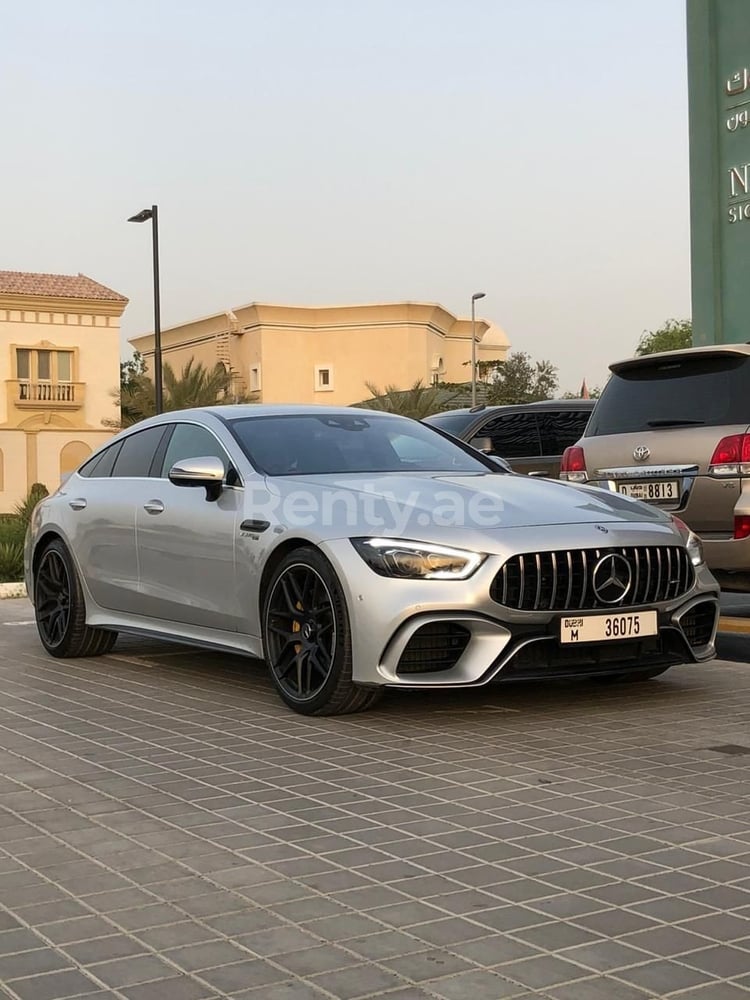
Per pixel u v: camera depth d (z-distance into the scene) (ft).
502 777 13.20
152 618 20.29
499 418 37.83
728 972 8.14
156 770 13.92
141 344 220.84
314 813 12.02
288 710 17.17
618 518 16.66
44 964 8.50
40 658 23.15
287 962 8.45
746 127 37.73
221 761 14.25
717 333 39.01
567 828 11.35
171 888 9.99
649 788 12.66
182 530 19.15
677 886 9.78
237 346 196.13
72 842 11.30
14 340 136.98
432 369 196.65
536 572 15.44
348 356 191.21
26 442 138.10
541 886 9.83
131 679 20.27
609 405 23.50
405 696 17.78
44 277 143.64
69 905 9.66
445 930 8.95
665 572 16.42
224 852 10.89
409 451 19.76
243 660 22.03
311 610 16.48
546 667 15.69
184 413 21.17
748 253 37.96
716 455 21.21
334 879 10.11
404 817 11.81
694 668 20.22
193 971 8.34
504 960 8.39
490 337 224.94
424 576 15.30
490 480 18.06
